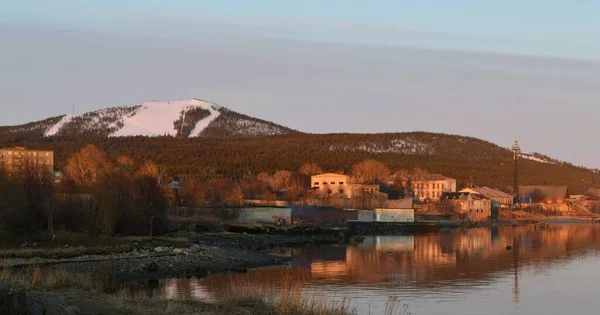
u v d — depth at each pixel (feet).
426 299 237.25
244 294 182.19
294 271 315.99
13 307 107.96
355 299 231.71
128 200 445.78
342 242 530.27
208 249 390.63
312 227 640.99
